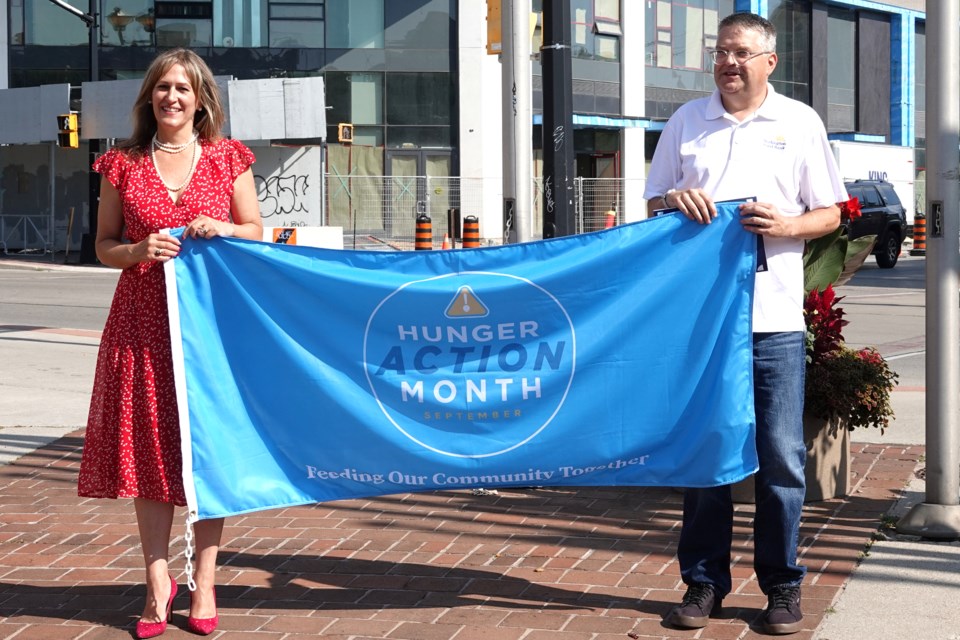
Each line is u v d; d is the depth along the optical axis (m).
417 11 33.59
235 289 4.41
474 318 4.43
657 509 6.14
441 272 4.43
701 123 4.50
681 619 4.36
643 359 4.43
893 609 4.55
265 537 5.68
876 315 17.02
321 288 4.43
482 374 4.43
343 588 4.91
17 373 11.04
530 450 4.45
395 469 4.47
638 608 4.61
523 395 4.44
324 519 6.01
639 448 4.45
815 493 6.19
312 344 4.46
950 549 5.31
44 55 32.69
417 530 5.79
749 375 4.34
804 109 4.46
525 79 8.22
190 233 4.35
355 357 4.45
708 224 4.37
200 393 4.36
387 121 33.78
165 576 4.42
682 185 4.55
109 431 4.40
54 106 28.09
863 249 6.61
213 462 4.34
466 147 33.81
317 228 25.66
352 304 4.43
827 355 6.19
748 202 4.32
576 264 4.40
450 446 4.45
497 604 4.68
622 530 5.73
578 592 4.82
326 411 4.46
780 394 4.38
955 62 5.33
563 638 4.29
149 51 32.94
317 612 4.62
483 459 4.45
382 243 30.38
